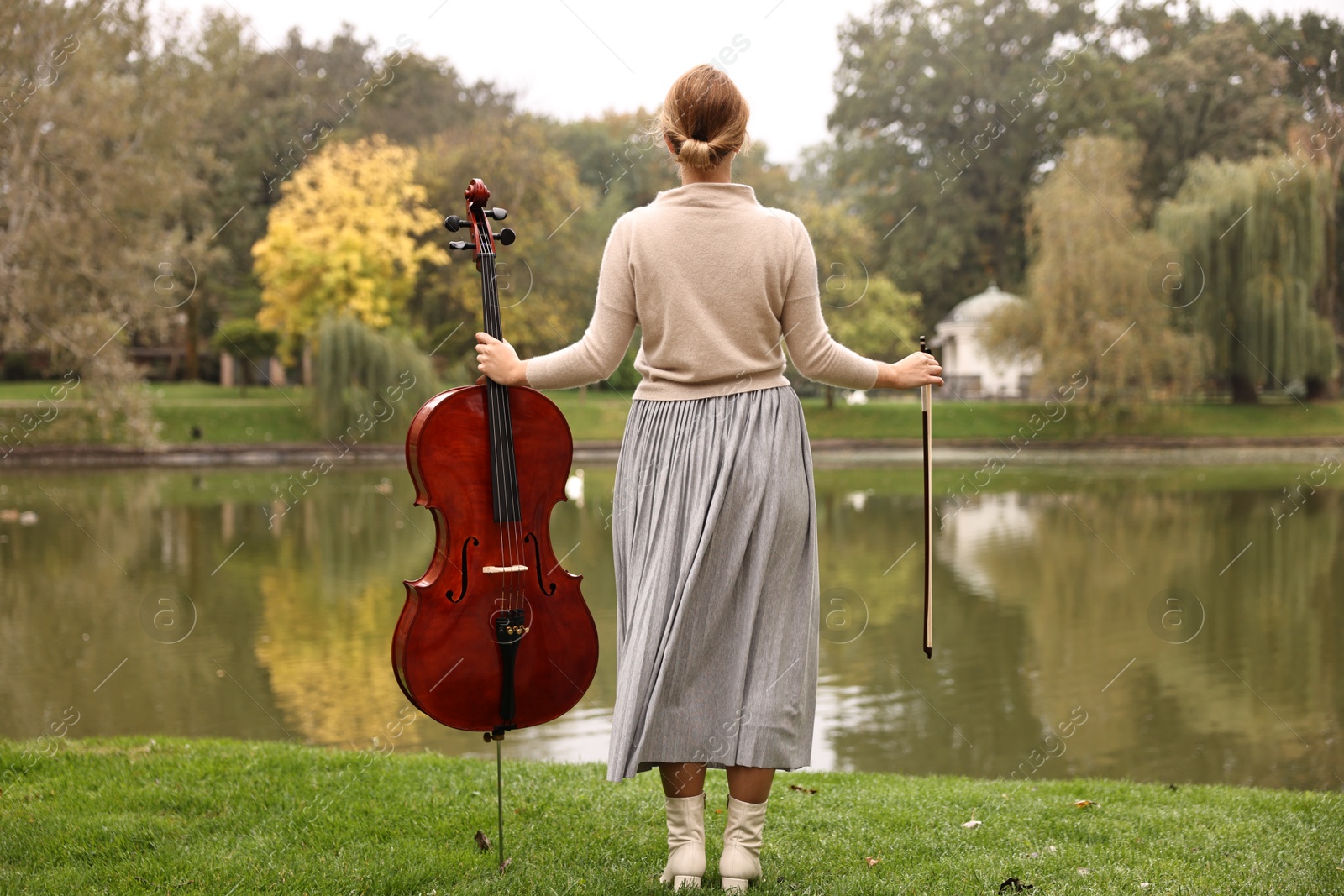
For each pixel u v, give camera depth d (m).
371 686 6.21
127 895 2.21
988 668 7.17
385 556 12.09
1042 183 30.91
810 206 28.39
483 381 2.34
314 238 25.94
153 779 3.20
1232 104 29.55
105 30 20.14
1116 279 24.73
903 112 34.16
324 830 2.67
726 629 2.11
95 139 20.47
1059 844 2.67
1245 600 9.59
